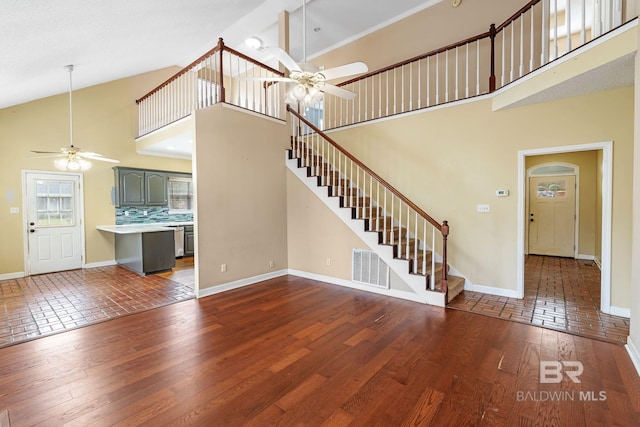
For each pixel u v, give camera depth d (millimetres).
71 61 3904
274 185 5070
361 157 5164
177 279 5043
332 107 6199
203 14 4176
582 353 2494
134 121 6465
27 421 1745
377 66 5844
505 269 3930
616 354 2471
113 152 6160
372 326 3092
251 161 4691
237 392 2029
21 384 2104
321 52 6727
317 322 3205
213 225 4191
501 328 3004
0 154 4914
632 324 2439
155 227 6207
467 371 2266
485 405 1889
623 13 2777
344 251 4582
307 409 1865
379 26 5785
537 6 4305
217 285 4246
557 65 2965
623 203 3193
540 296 3965
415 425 1727
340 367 2334
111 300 3928
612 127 3215
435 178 4406
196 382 2141
